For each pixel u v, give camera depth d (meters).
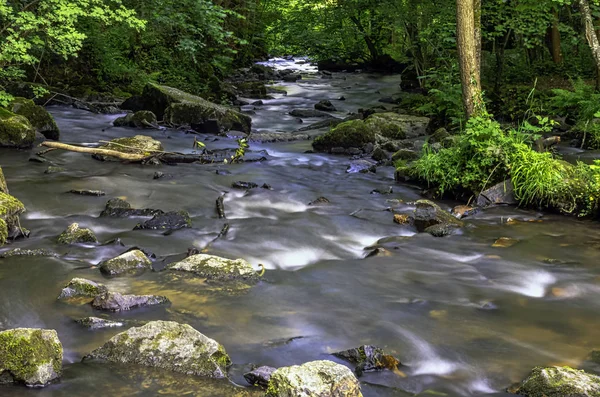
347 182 9.88
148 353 3.94
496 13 16.47
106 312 4.74
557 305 5.33
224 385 3.71
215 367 3.83
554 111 15.03
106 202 7.88
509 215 8.21
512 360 4.30
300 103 20.50
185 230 7.00
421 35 18.98
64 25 10.85
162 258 6.05
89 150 10.02
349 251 6.73
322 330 4.66
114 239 6.43
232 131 13.92
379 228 7.55
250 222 7.45
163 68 20.62
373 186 9.67
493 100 16.39
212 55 23.67
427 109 15.09
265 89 21.78
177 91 15.20
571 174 8.59
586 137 12.53
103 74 18.31
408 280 5.84
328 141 12.34
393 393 3.83
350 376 3.44
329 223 7.60
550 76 19.86
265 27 33.75
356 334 4.62
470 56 10.09
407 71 24.19
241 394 3.60
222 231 6.98
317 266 6.19
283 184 9.54
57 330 4.42
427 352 4.38
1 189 7.14
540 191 8.32
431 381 4.00
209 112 13.80
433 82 20.03
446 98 14.12
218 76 24.11
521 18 15.92
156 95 14.80
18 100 11.58
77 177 8.95
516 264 6.36
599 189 8.09
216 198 8.47
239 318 4.79
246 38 31.75
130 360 3.92
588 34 12.88
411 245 6.93
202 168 10.27
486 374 4.10
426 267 6.22
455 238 7.23
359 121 12.79
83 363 3.92
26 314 4.66
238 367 4.01
